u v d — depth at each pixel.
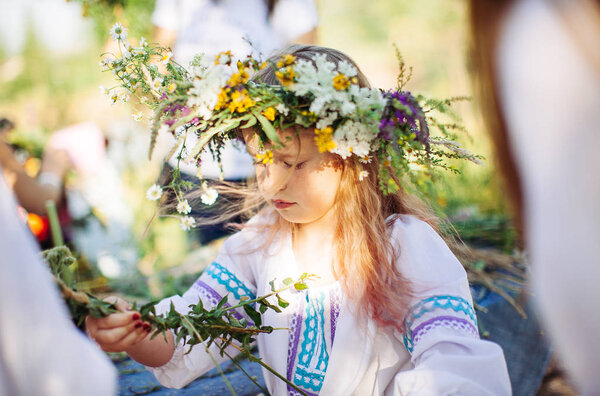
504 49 0.86
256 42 2.44
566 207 0.81
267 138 1.27
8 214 0.81
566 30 0.81
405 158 1.24
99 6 3.53
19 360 0.79
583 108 0.80
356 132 1.18
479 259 2.48
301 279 1.33
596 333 0.82
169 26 2.54
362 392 1.31
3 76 4.42
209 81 1.16
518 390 1.92
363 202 1.36
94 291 2.63
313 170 1.30
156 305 1.46
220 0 2.41
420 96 1.20
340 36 5.69
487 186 3.07
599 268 0.79
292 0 2.49
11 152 2.60
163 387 1.82
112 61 1.40
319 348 1.35
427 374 1.15
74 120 3.99
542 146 0.82
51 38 4.66
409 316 1.28
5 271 0.78
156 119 1.17
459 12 5.60
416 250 1.32
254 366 1.98
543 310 0.89
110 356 1.99
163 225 3.03
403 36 5.54
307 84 1.15
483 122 0.93
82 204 2.98
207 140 1.23
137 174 3.09
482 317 2.22
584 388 0.89
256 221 1.56
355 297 1.31
